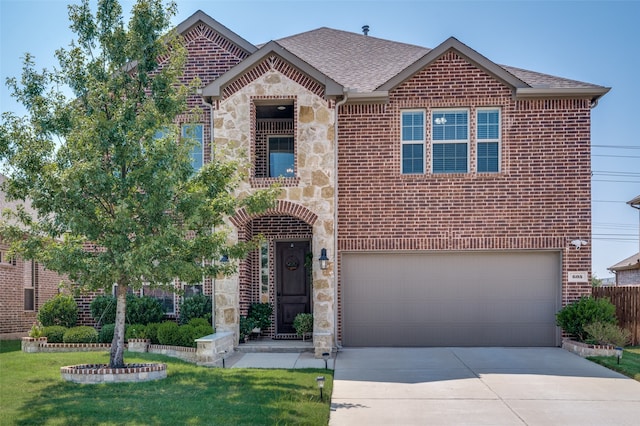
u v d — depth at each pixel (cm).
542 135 1653
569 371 1315
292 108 1717
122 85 1202
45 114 1152
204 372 1245
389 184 1658
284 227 1761
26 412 906
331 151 1593
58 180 1112
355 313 1666
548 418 964
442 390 1143
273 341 1669
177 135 1234
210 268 1234
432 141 1670
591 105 1656
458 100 1662
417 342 1655
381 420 950
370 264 1673
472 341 1650
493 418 962
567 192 1642
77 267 1131
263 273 1758
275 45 1605
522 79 1734
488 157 1670
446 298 1661
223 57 1788
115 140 1138
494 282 1658
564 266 1633
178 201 1195
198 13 1789
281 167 1814
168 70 1234
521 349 1596
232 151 1608
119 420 873
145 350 1522
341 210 1661
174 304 1722
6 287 1941
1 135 1121
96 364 1244
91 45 1209
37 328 1546
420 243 1644
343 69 1862
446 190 1653
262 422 877
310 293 1770
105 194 1149
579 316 1538
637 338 1678
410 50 2023
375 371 1314
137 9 1179
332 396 1096
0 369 1225
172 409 934
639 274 3056
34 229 1167
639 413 993
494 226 1641
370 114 1675
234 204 1228
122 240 1120
